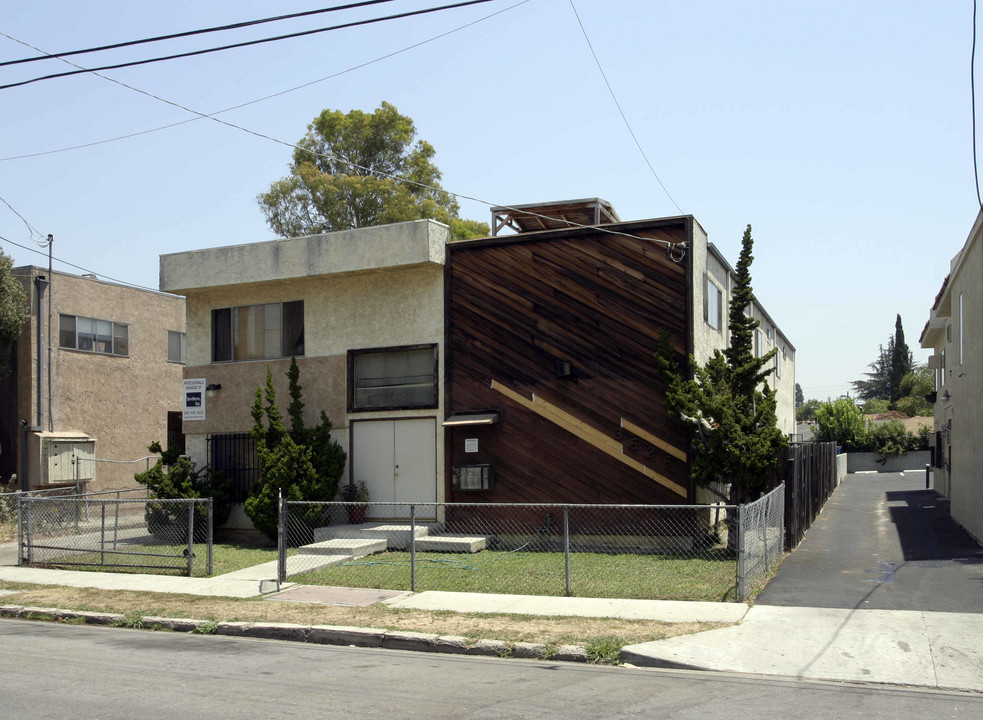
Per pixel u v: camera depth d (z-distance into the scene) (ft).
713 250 58.65
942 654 27.55
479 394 55.98
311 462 57.16
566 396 53.57
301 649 31.53
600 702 23.22
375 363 60.34
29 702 23.27
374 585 42.37
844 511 77.46
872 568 43.96
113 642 32.89
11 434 80.69
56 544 60.49
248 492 63.21
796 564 45.85
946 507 77.36
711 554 48.16
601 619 33.45
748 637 30.09
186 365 66.69
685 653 28.43
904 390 265.75
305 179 119.34
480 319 56.54
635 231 52.70
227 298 65.72
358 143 125.70
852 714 22.03
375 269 58.34
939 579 40.16
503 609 35.99
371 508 58.44
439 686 25.25
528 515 53.78
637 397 51.72
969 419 57.72
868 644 28.81
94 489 85.51
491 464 54.85
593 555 49.19
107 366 88.48
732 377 50.06
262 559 50.96
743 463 46.80
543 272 55.01
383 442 59.06
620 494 51.60
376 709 22.48
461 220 129.08
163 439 94.89
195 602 39.27
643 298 52.06
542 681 25.93
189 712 22.18
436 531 55.72
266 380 62.95
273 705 22.93
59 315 83.51
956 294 66.03
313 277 60.80
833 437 169.99
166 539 61.52
